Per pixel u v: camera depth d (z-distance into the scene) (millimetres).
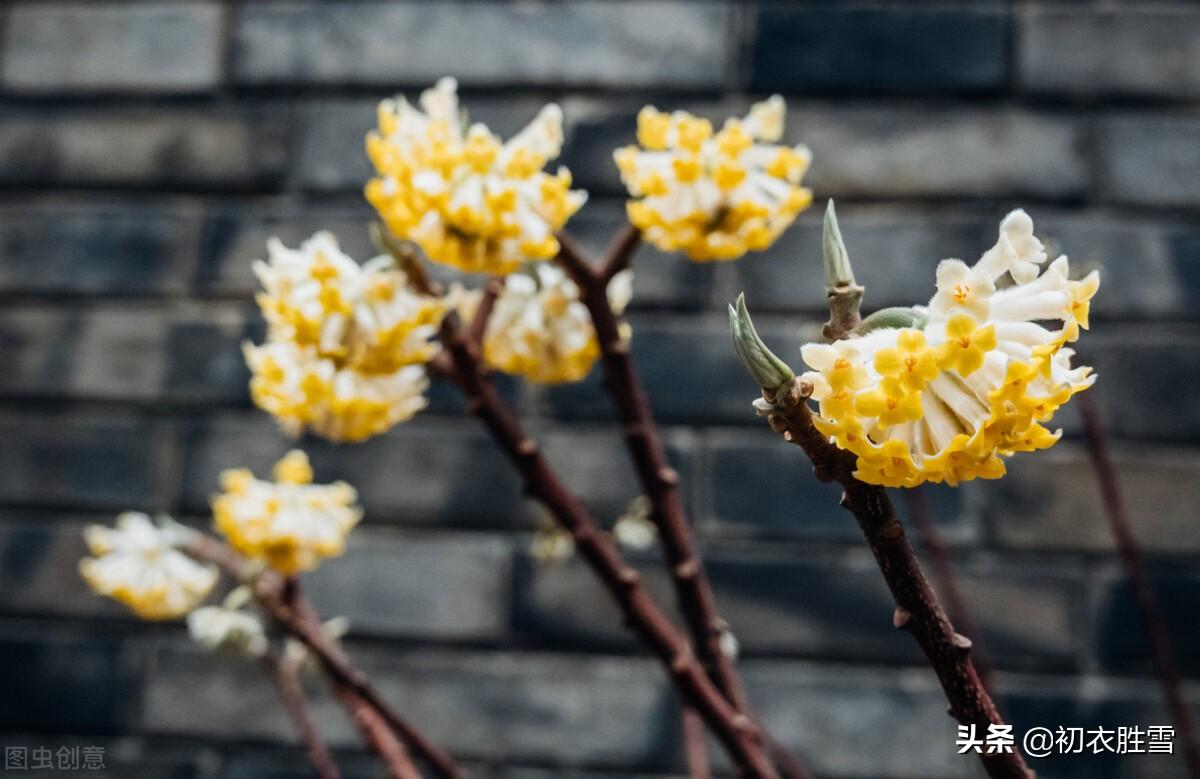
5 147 1661
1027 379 598
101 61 1665
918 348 591
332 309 1031
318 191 1646
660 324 1614
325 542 1339
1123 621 1576
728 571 1595
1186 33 1616
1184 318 1597
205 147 1654
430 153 966
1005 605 1580
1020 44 1620
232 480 1352
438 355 1143
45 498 1632
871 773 1576
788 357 1604
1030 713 1573
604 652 1602
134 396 1637
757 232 1065
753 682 1587
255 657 1396
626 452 1606
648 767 1590
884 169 1615
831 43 1628
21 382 1641
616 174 1625
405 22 1649
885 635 1586
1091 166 1610
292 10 1658
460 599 1607
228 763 1610
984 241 1605
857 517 643
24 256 1652
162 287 1646
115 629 1624
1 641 1624
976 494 1588
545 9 1643
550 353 1211
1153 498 1583
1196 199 1605
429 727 1600
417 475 1617
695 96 1631
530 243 979
